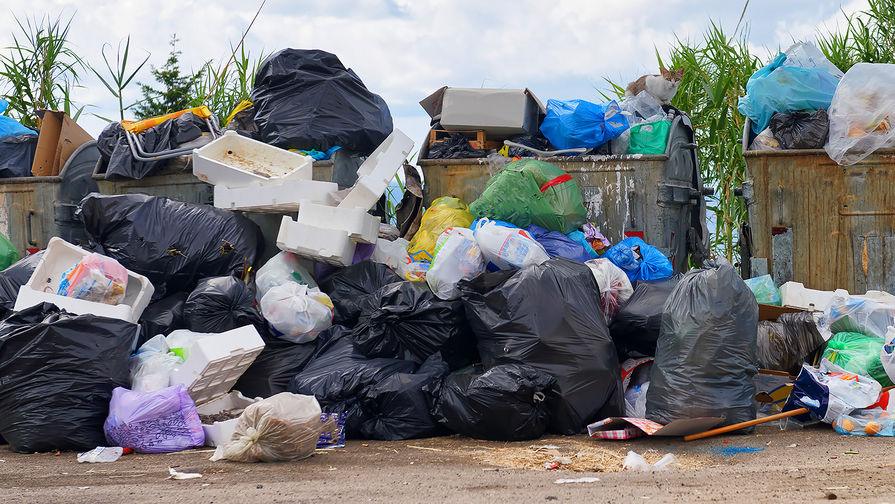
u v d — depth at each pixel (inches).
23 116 365.7
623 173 252.5
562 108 265.0
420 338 207.9
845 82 240.5
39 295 201.9
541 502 120.6
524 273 199.3
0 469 165.3
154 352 203.5
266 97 268.7
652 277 233.0
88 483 147.5
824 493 121.3
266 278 230.2
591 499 122.0
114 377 190.2
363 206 233.5
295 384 205.9
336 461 168.4
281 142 261.6
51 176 277.3
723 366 185.8
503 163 256.7
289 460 167.9
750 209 247.4
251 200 239.6
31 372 184.1
